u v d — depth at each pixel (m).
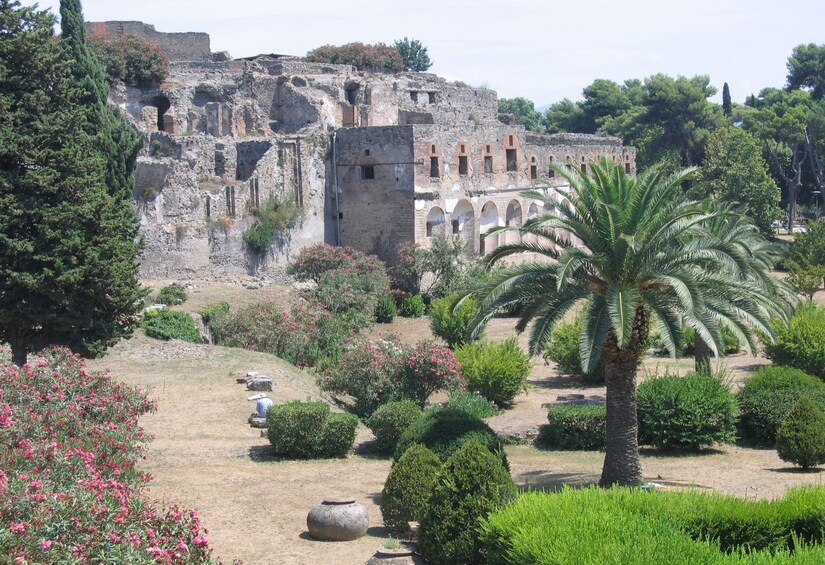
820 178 91.56
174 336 39.12
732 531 16.66
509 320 55.72
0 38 29.75
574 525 15.88
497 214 66.56
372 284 51.78
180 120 63.41
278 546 19.09
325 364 37.75
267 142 57.12
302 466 25.56
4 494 13.17
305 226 58.59
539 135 73.38
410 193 58.97
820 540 16.48
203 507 21.41
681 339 23.20
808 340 38.62
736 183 77.12
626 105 113.19
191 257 51.56
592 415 29.72
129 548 13.35
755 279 28.06
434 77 78.38
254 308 42.22
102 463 18.09
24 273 28.45
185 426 28.19
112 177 37.16
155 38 73.88
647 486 23.28
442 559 17.92
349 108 68.12
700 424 29.00
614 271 23.31
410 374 32.59
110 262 29.72
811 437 26.50
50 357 22.77
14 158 29.28
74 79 36.50
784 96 101.56
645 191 22.88
